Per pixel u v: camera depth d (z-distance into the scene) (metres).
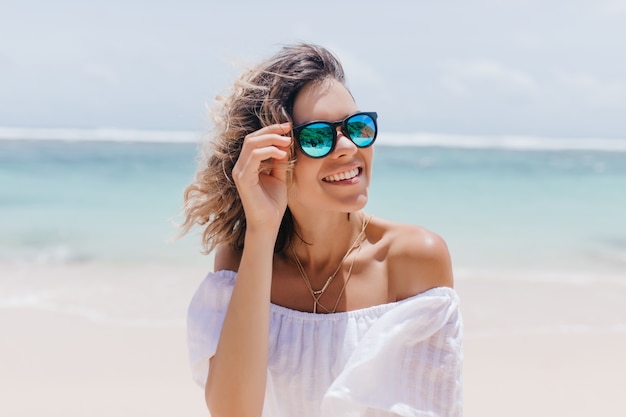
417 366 2.16
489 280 8.48
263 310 2.15
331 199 2.20
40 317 6.78
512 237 12.14
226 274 2.48
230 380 2.12
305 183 2.20
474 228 13.29
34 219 13.49
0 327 6.46
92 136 62.25
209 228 2.58
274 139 2.13
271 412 2.33
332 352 2.24
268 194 2.18
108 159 29.53
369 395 2.07
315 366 2.25
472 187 21.58
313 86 2.20
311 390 2.25
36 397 4.98
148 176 22.66
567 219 14.51
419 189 20.81
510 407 4.88
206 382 2.21
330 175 2.17
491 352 5.91
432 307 2.16
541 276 8.80
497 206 16.86
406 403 2.12
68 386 5.17
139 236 11.39
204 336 2.37
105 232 11.85
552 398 5.02
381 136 82.44
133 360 5.69
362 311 2.25
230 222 2.54
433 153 41.50
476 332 6.39
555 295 7.70
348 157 2.15
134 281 8.22
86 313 6.91
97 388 5.14
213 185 2.50
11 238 11.28
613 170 28.86
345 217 2.37
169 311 6.99
